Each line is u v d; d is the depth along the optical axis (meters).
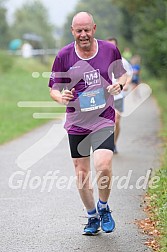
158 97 46.59
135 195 14.34
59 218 12.53
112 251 10.48
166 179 14.23
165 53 32.69
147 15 38.84
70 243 10.93
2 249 10.68
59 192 14.82
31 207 13.44
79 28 10.70
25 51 95.94
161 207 12.10
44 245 10.86
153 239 10.97
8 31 128.75
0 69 76.25
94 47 10.98
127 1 38.16
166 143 20.72
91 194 11.30
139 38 52.72
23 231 11.69
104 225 11.22
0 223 12.23
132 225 11.91
